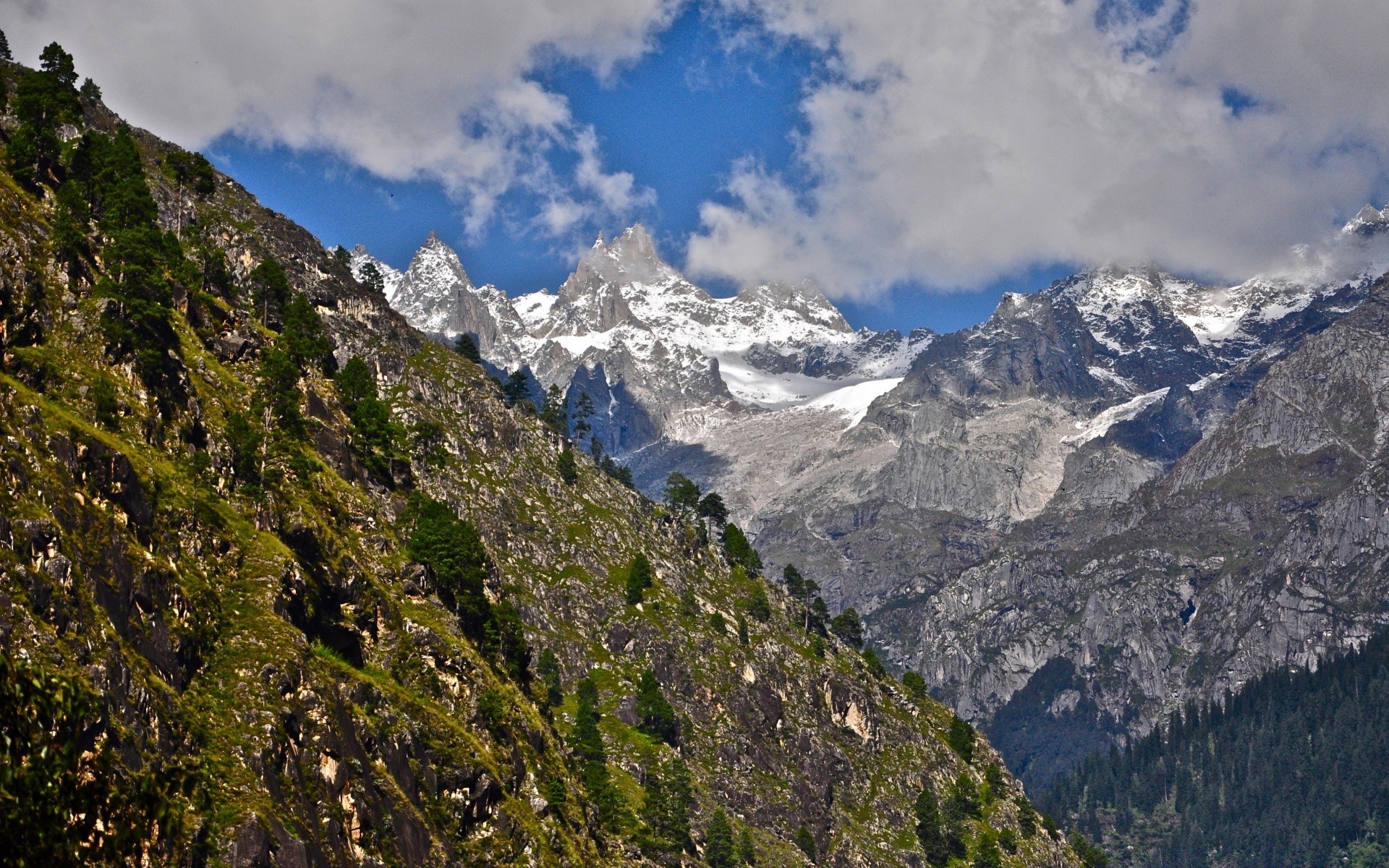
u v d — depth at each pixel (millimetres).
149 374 163750
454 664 175125
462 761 160250
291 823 121875
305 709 134750
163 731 117188
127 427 154250
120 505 133625
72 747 74312
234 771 121500
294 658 136750
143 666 120562
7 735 71375
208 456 163500
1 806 70312
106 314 163500
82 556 119938
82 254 171625
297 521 164250
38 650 108375
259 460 170750
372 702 150875
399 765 148625
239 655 133875
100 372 157375
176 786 85938
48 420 131375
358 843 133500
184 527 143000
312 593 157250
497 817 163250
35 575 113125
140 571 128000
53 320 159000
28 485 120188
